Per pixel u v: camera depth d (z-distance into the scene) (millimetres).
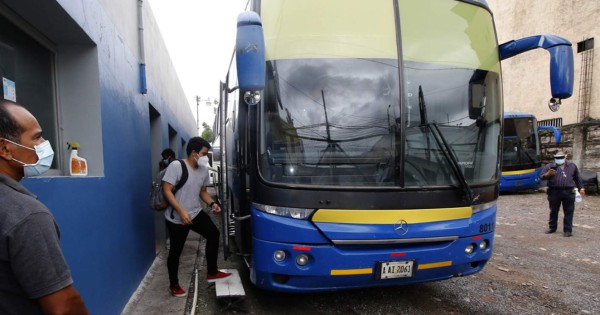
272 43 3309
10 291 1230
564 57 3408
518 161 13078
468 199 3332
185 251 6066
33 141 1400
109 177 3279
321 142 3188
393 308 3852
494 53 3830
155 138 7277
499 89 3797
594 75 14711
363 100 3268
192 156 4164
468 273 3551
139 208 4465
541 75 17594
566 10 15867
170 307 3717
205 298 4105
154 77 6512
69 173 3049
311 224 3043
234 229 4562
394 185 3162
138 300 3881
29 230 1217
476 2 3789
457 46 3596
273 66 3256
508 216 9367
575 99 15516
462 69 3564
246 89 2818
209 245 4312
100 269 2918
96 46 3121
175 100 10633
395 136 3229
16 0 2279
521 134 13219
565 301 4062
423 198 3189
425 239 3148
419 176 3238
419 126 3312
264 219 3109
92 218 2789
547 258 5719
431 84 3410
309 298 4098
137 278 4164
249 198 3314
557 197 7223
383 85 3297
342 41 3346
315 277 3066
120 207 3592
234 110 4902
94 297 2771
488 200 3521
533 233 7484
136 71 4750
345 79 3285
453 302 4008
